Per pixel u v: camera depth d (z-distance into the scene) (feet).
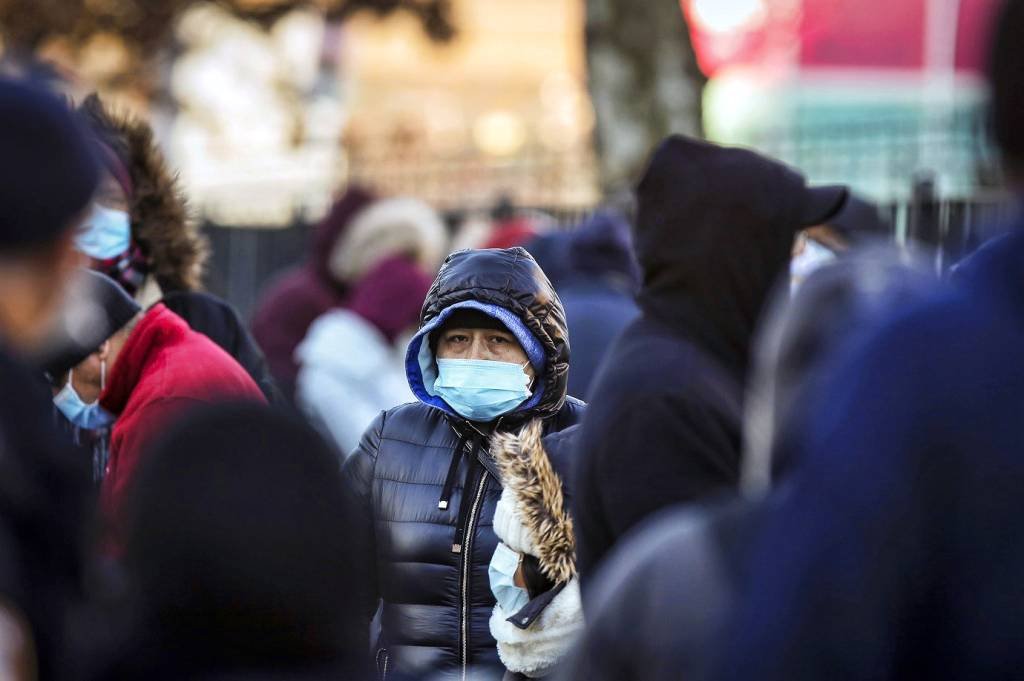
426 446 34.35
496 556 32.55
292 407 18.21
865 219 39.88
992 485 15.01
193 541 16.81
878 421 15.30
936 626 15.19
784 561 15.46
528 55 240.73
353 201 67.77
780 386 18.43
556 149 112.57
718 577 17.88
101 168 21.15
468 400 33.58
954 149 75.05
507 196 103.04
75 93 41.09
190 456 17.13
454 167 111.45
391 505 33.96
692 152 28.32
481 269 34.04
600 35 103.09
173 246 40.60
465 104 232.32
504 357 34.06
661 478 25.98
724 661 15.83
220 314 41.60
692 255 27.73
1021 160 16.06
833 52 104.01
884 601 15.03
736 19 113.19
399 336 63.57
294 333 67.46
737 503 18.51
